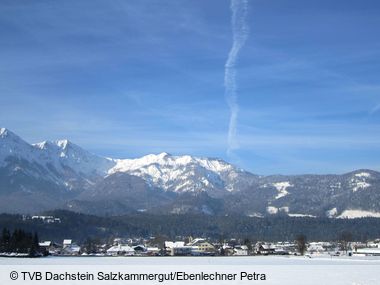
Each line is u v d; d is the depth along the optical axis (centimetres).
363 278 14062
